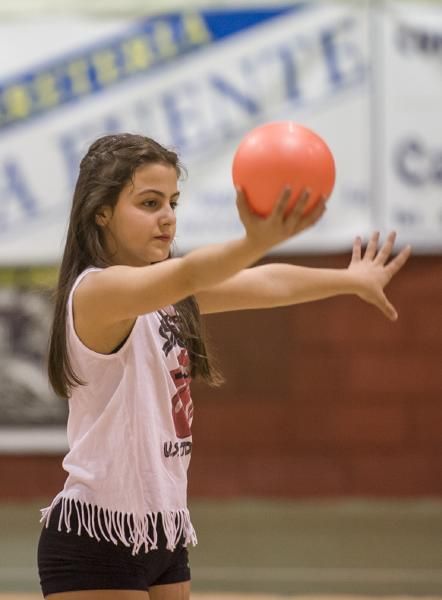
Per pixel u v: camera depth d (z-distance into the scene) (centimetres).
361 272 656
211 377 670
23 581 1394
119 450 582
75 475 588
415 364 1847
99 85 1886
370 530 1683
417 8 1823
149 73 1875
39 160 1895
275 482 1870
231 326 1886
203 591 1331
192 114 1869
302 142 477
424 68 1819
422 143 1819
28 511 1852
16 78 1895
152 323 609
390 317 660
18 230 1897
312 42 1841
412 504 1839
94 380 586
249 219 468
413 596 1291
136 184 586
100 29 1888
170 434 606
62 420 1894
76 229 603
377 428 1855
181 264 494
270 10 1856
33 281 1895
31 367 1895
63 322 591
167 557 605
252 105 1853
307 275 650
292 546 1582
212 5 1866
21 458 1905
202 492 1884
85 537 582
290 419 1870
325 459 1864
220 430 1884
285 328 1875
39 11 1894
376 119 1827
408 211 1823
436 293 1838
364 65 1831
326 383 1869
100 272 556
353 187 1831
